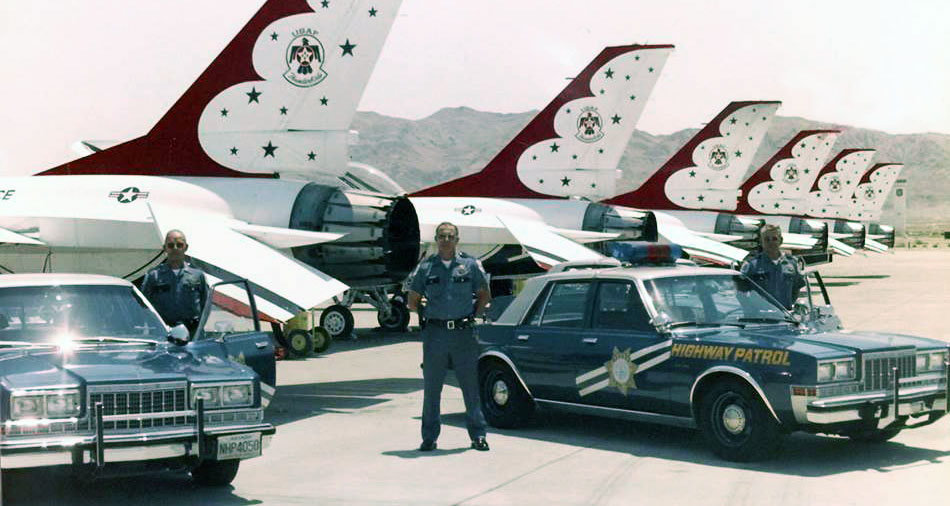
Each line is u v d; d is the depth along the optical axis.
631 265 9.58
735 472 7.62
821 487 7.10
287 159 13.84
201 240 12.23
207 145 14.06
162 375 6.44
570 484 7.29
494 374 9.77
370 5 13.52
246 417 6.68
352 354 17.14
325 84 13.71
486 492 7.05
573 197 23.53
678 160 36.91
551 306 9.48
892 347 7.79
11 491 6.95
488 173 23.83
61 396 6.13
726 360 7.87
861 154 60.12
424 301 8.71
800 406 7.40
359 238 13.56
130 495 7.02
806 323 8.96
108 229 13.64
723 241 34.00
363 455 8.45
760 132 36.12
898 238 140.00
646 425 9.80
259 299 10.71
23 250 14.12
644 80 23.31
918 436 9.07
